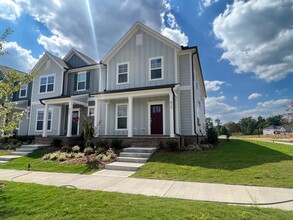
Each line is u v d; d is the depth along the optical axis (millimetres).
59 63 18422
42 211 3771
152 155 9555
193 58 13703
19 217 3533
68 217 3467
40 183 6188
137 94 12000
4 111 6379
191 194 4809
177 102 12625
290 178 5949
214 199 4426
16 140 16844
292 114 23031
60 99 14695
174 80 13102
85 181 6367
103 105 15406
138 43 14484
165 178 6531
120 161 9219
